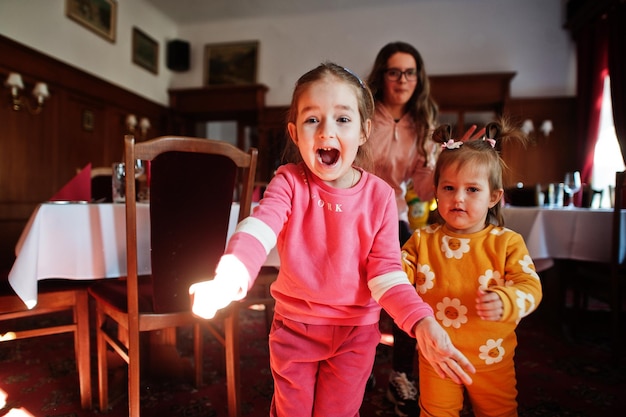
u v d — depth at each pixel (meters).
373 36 6.18
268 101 6.51
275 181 0.82
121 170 1.73
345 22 6.29
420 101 1.62
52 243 1.28
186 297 1.25
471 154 1.00
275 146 6.29
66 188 1.81
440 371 0.68
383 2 6.04
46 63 4.50
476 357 0.96
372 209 0.82
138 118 6.01
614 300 1.82
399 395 1.33
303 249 0.78
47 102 4.54
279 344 0.79
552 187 2.83
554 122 5.61
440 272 1.02
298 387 0.77
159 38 6.52
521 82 5.79
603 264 2.16
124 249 1.38
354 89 0.79
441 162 1.05
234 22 6.71
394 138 1.60
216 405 1.45
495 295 0.82
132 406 1.16
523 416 1.37
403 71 1.56
